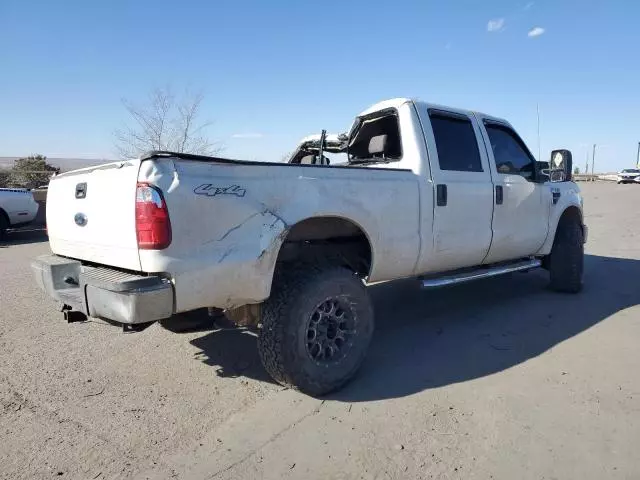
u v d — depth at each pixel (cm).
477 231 460
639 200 2231
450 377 362
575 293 601
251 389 348
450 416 303
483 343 434
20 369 384
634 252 914
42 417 309
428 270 432
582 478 240
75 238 347
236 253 296
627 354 395
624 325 470
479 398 326
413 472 248
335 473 248
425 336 457
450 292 623
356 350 351
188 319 321
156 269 275
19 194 1220
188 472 251
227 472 251
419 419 300
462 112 478
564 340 433
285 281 327
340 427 293
